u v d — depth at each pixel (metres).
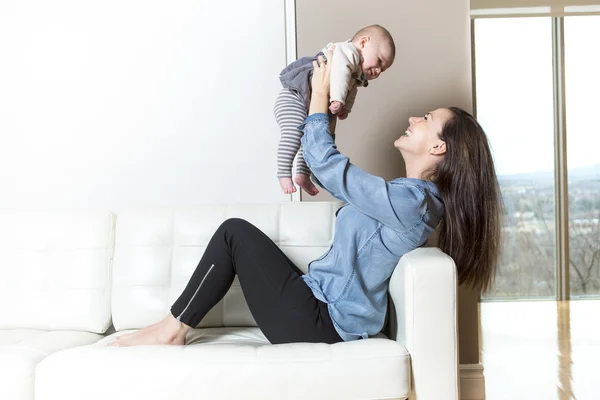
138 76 2.58
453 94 2.57
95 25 2.58
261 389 1.37
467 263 1.67
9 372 1.46
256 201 2.61
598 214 4.65
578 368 2.82
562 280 4.63
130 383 1.37
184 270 2.00
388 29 2.57
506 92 4.64
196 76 2.59
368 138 2.59
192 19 2.58
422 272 1.43
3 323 2.02
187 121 2.59
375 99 2.59
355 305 1.60
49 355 1.49
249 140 2.60
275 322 1.60
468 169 1.62
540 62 4.62
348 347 1.43
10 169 2.61
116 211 2.60
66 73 2.58
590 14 4.41
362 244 1.61
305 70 1.88
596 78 4.63
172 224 2.04
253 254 1.62
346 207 1.69
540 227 4.64
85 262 2.04
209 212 2.05
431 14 2.57
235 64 2.59
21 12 2.58
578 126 4.64
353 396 1.38
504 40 4.62
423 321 1.43
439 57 2.57
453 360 1.43
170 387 1.36
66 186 2.60
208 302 1.62
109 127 2.59
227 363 1.37
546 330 3.66
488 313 4.21
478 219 1.64
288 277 1.63
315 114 1.64
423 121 1.71
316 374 1.37
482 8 4.41
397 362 1.39
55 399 1.39
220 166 2.60
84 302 2.01
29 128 2.59
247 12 2.59
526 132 4.64
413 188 1.58
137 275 2.01
